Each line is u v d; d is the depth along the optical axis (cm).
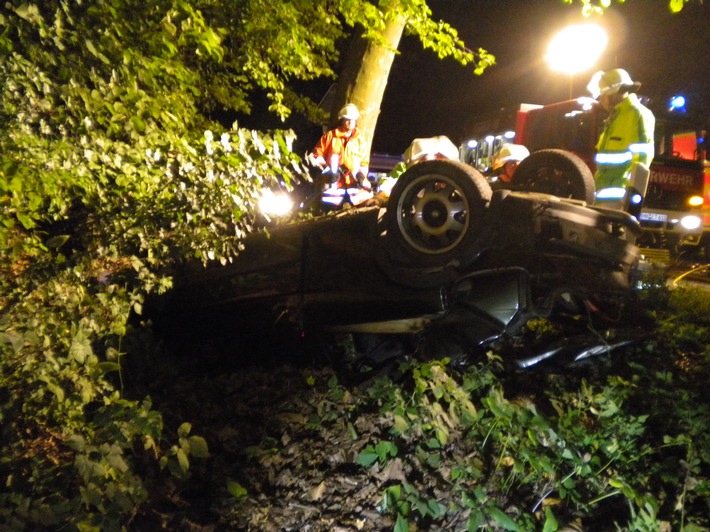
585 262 508
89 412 394
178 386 545
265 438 439
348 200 727
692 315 627
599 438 428
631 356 546
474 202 491
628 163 690
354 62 823
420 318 518
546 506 389
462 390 445
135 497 336
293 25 560
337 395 475
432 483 393
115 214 384
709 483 407
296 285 564
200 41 380
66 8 335
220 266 592
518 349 547
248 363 618
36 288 362
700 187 1258
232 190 370
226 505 376
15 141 320
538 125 1188
